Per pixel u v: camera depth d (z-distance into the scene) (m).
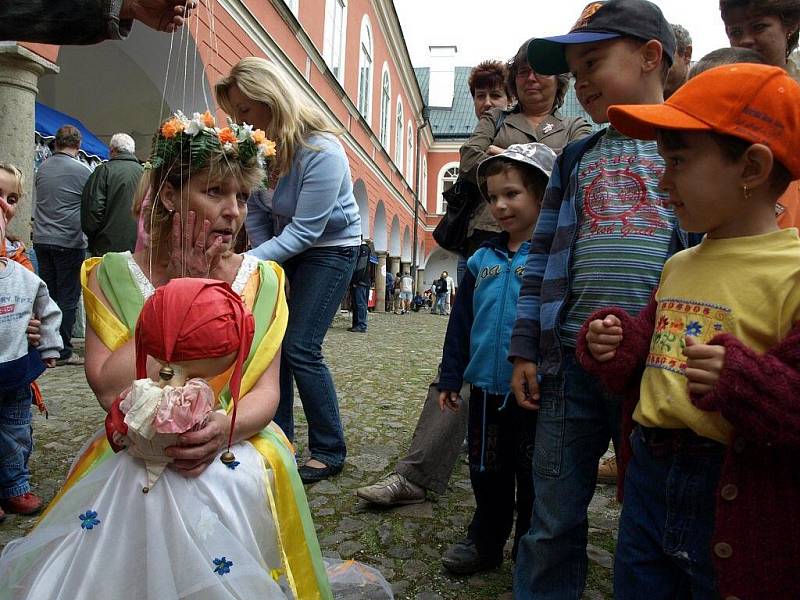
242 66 2.60
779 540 1.08
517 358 1.77
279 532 1.42
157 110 11.05
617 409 1.62
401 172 25.91
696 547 1.21
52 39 1.61
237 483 1.35
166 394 1.25
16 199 2.77
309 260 2.88
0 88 5.14
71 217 5.51
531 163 2.02
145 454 1.28
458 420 2.72
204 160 1.47
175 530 1.25
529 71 2.96
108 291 1.54
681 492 1.23
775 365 1.01
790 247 1.14
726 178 1.15
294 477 1.51
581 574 1.71
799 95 1.13
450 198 3.13
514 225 2.08
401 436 3.81
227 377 1.46
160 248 1.58
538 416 1.75
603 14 1.62
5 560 1.26
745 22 2.28
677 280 1.29
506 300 2.04
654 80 1.64
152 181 1.56
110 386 1.44
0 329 2.34
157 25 1.76
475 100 3.93
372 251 20.28
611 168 1.67
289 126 2.63
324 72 13.53
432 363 7.14
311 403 2.96
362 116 17.28
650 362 1.29
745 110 1.12
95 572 1.24
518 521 2.14
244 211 1.63
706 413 1.16
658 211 1.57
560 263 1.70
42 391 4.49
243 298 1.59
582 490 1.68
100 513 1.29
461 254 3.19
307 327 2.87
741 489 1.11
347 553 2.27
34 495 2.58
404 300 23.62
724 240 1.22
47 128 7.30
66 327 5.59
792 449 1.07
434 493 2.85
